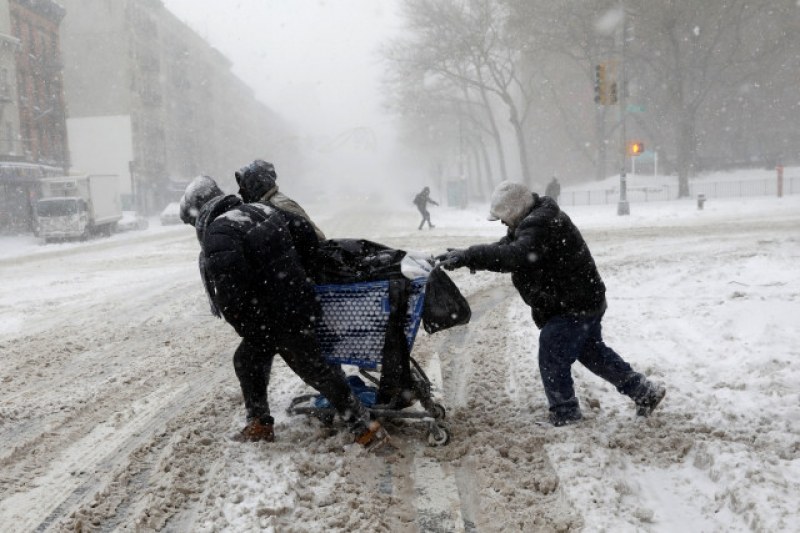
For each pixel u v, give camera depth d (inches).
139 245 1008.9
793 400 185.9
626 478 152.6
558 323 181.5
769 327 261.3
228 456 172.9
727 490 139.4
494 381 233.5
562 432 177.2
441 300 171.9
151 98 2603.3
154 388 245.0
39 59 1926.7
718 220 911.7
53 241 1262.3
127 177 2380.7
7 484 165.5
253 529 135.9
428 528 138.5
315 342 171.5
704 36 1652.3
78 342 326.3
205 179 181.9
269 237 166.2
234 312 166.6
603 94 1108.5
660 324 291.3
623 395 206.8
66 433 199.9
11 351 310.8
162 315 393.1
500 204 180.1
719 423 178.1
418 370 187.8
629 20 1582.2
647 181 1839.3
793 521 124.8
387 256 178.5
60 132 2034.9
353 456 169.2
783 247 536.4
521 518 139.3
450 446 177.2
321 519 139.6
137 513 144.9
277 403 213.8
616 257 541.6
